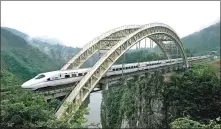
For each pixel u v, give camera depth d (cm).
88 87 4962
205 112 7025
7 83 5866
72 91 4528
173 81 8469
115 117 11381
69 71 5062
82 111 3750
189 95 7544
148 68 8194
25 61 12962
